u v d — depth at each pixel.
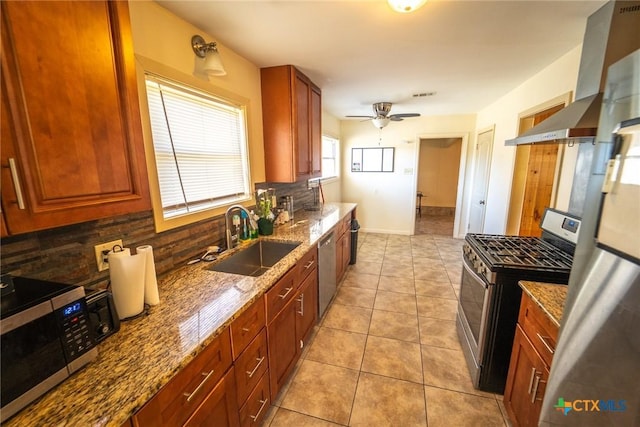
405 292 3.05
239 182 2.23
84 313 0.81
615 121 0.65
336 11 1.49
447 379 1.82
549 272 1.47
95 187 0.87
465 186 4.93
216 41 1.85
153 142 1.42
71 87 0.79
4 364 0.63
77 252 1.10
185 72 1.60
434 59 2.19
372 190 5.50
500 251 1.78
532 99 2.61
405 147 5.17
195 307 1.17
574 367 0.76
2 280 0.79
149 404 0.76
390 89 3.10
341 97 3.47
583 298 0.75
